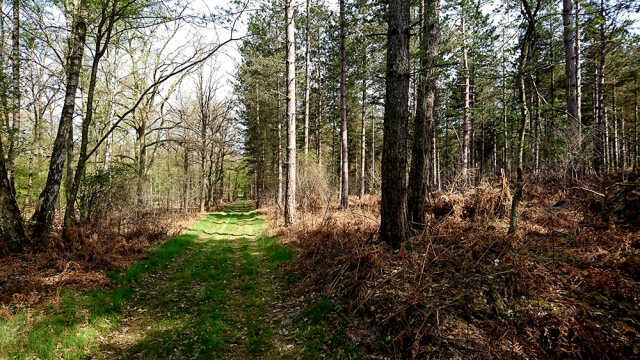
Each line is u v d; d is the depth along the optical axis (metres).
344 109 14.78
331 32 16.84
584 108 18.25
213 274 7.33
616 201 5.37
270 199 23.08
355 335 3.93
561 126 7.31
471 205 7.57
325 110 24.80
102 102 14.36
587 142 8.45
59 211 12.60
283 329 4.70
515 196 4.99
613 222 4.92
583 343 2.96
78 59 8.07
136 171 12.04
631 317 3.14
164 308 5.48
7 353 3.64
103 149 16.20
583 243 4.79
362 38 13.78
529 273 3.90
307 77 17.34
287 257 8.00
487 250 4.48
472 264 4.42
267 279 6.98
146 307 5.50
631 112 20.64
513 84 5.38
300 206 14.12
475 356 3.11
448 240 5.31
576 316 3.21
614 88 17.97
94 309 4.90
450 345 3.28
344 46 14.61
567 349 2.99
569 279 3.86
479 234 5.14
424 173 6.76
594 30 5.62
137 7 7.88
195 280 6.95
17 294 4.67
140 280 6.53
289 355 4.02
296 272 6.80
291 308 5.35
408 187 6.95
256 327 4.85
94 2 7.83
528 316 3.41
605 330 3.04
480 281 4.04
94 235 8.52
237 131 26.97
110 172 10.49
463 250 4.69
